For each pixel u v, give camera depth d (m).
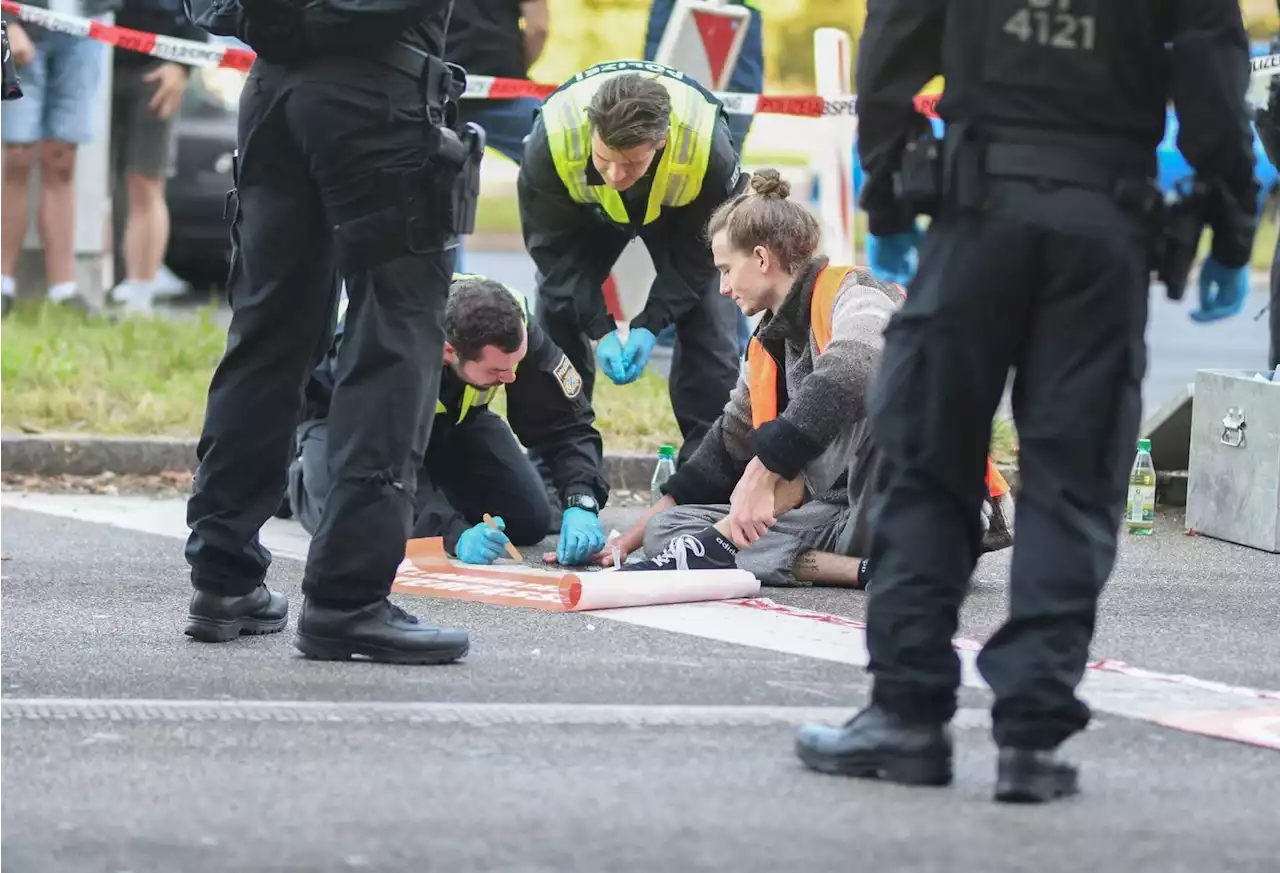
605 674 17.08
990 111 12.70
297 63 16.89
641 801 12.83
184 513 27.03
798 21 68.75
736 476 22.84
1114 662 17.91
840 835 12.04
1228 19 12.62
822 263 21.47
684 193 24.19
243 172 17.41
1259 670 17.77
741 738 14.70
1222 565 24.48
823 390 20.66
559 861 11.50
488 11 34.47
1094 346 12.75
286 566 23.31
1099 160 12.71
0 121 39.34
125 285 42.91
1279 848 11.98
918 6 12.82
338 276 18.05
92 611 19.84
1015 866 11.48
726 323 26.36
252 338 17.73
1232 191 12.89
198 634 18.22
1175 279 12.98
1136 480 27.16
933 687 13.14
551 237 25.12
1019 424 13.06
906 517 13.10
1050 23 12.65
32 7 37.06
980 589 22.17
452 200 16.91
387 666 17.27
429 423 17.45
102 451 29.64
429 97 16.83
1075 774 13.05
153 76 41.94
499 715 15.35
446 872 11.30
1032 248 12.66
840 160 33.75
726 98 33.09
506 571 22.16
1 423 30.45
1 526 25.56
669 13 35.81
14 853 11.65
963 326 12.77
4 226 39.81
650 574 20.77
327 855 11.62
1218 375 26.64
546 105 24.66
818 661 17.81
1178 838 12.13
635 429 32.19
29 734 14.58
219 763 13.79
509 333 22.47
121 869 11.36
